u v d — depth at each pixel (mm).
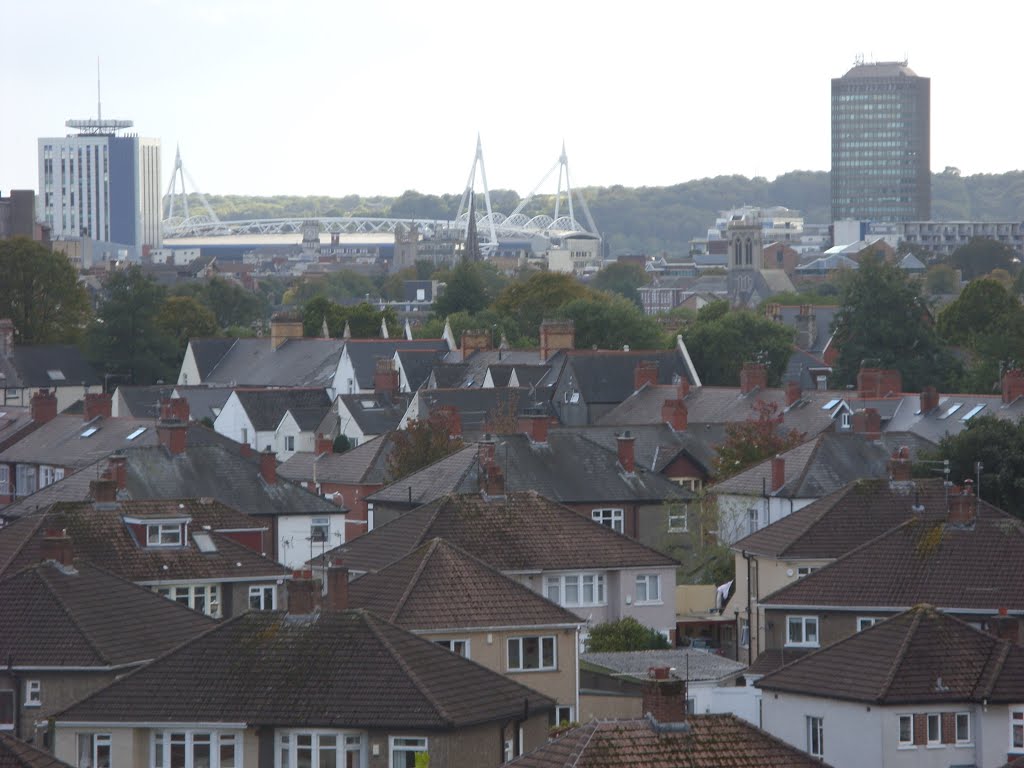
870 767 194625
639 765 157750
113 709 186750
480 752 184375
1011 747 196000
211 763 184875
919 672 196750
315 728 182750
